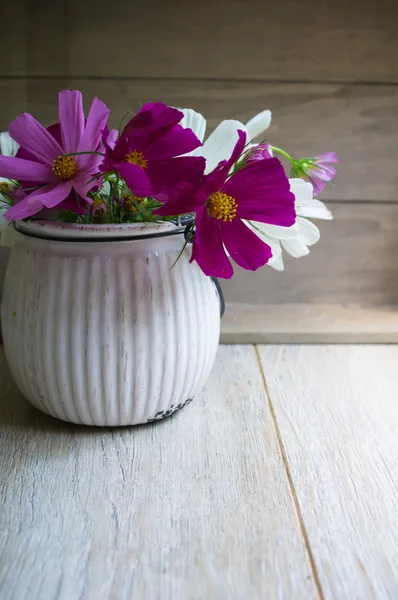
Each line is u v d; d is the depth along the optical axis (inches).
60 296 15.5
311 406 18.8
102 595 13.1
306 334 22.2
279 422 18.1
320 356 21.6
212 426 17.8
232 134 15.3
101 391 16.1
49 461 16.4
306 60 21.0
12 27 20.1
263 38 20.7
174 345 16.1
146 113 13.9
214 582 13.4
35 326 15.7
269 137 21.9
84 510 15.0
